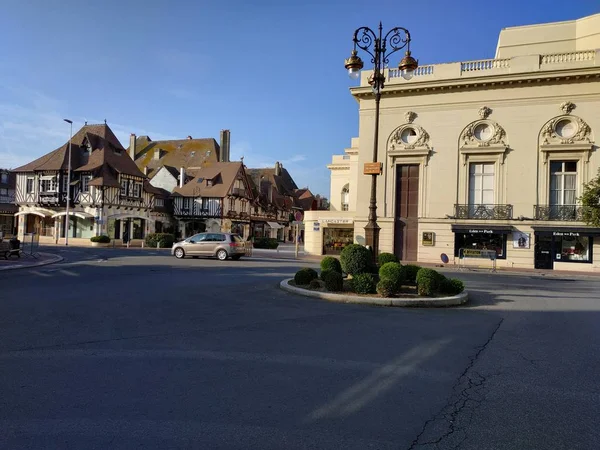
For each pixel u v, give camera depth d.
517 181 24.89
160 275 13.99
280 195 72.56
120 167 41.12
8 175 52.69
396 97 27.39
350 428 3.37
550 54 24.53
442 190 26.25
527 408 3.83
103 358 4.99
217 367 4.75
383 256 11.78
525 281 16.47
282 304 8.85
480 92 25.70
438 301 9.23
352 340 6.08
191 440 3.11
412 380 4.50
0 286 10.72
